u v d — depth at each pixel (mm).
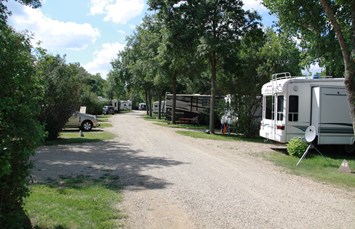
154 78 34281
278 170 10469
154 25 33531
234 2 21516
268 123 15734
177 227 5398
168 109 36938
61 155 12164
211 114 23203
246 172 9969
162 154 13016
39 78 4672
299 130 14398
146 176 8969
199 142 17578
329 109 14023
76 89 16594
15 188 4145
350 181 9156
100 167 10055
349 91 10312
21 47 4359
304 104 14422
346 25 14062
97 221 5402
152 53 32469
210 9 21359
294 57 22766
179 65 25656
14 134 3959
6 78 4047
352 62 10203
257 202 6871
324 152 15336
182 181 8516
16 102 4043
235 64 21984
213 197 7141
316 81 14445
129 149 14156
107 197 6797
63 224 5195
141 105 102562
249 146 16484
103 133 20906
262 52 22000
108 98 78250
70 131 22469
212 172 9781
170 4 22141
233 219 5824
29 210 5746
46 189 7242
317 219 5957
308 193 7766
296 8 14602
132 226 5348
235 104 21781
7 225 4020
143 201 6691
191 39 21844
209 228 5387
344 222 5848
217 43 20781
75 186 7582
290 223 5707
